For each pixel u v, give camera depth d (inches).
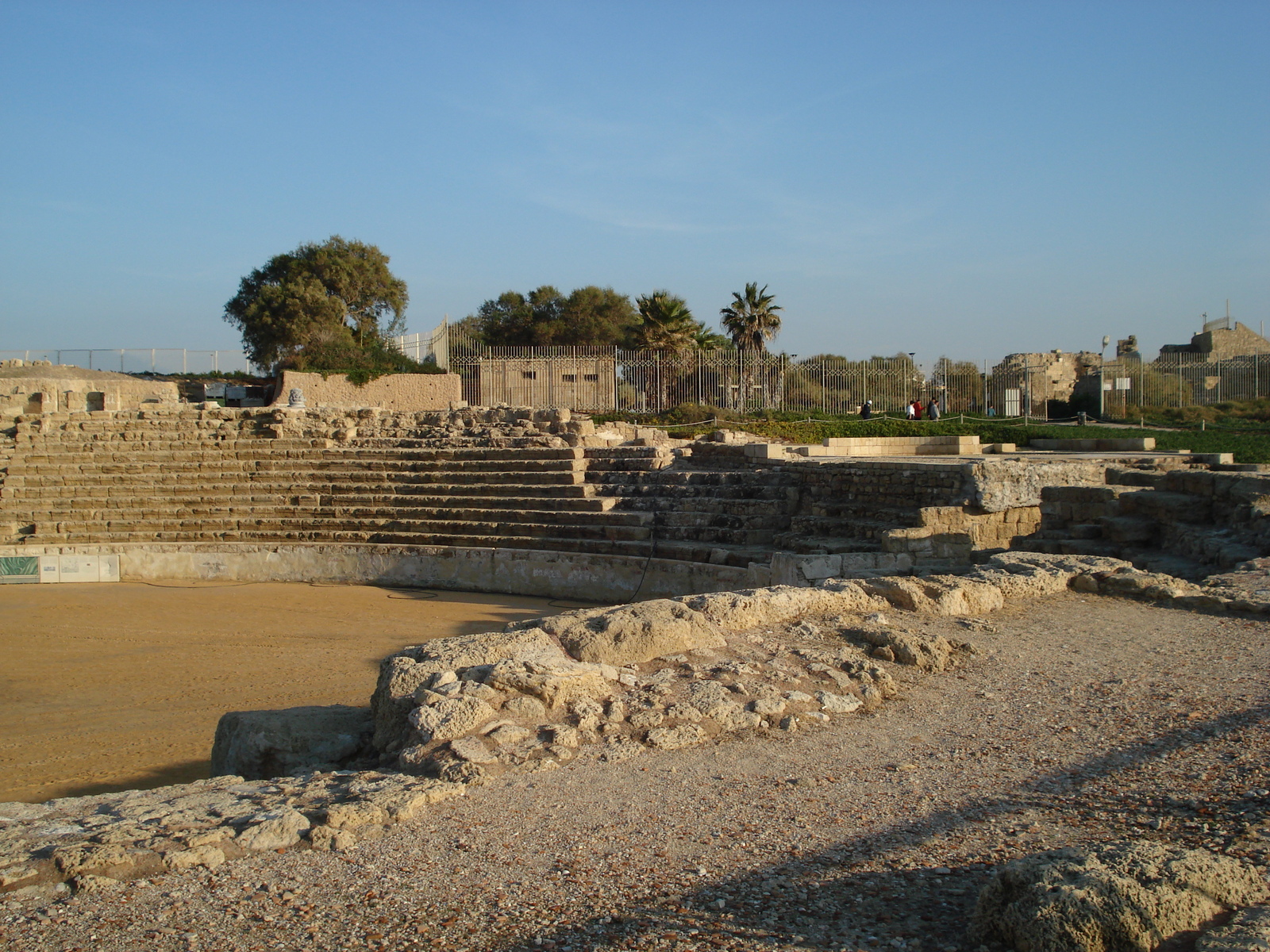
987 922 152.2
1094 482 701.3
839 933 157.2
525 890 177.9
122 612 820.0
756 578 711.7
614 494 953.5
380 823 211.2
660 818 213.3
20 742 451.5
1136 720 267.6
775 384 1594.5
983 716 281.3
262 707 506.3
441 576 924.0
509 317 2876.5
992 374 1782.7
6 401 1389.0
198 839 198.2
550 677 283.6
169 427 1251.2
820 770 243.0
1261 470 709.9
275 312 2183.8
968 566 633.0
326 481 1107.3
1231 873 154.3
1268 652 335.3
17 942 159.0
